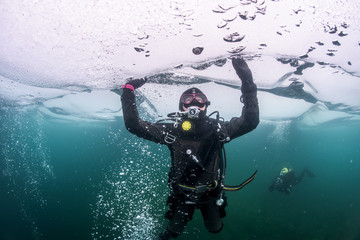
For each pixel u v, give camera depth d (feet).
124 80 16.85
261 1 8.95
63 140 130.11
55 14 9.55
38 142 111.24
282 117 41.55
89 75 15.92
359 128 74.74
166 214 8.12
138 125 7.45
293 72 16.75
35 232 34.45
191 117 7.34
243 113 7.80
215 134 7.46
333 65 15.48
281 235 28.76
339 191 52.39
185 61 13.99
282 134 69.15
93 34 10.76
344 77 18.47
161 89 21.29
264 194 47.52
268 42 12.00
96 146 157.69
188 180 7.23
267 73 16.62
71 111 40.65
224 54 13.23
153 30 10.55
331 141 133.59
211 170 7.38
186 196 7.23
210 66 15.02
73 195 61.16
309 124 57.21
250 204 40.91
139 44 11.73
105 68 14.70
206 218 8.21
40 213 44.29
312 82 19.99
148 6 8.99
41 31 10.69
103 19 9.73
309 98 25.63
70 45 11.76
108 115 44.19
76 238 31.58
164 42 11.62
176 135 7.58
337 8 9.29
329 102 28.60
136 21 9.86
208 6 9.13
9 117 44.52
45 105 36.29
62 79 16.80
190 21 9.95
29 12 9.53
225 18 9.88
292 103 29.68
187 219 7.93
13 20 10.08
